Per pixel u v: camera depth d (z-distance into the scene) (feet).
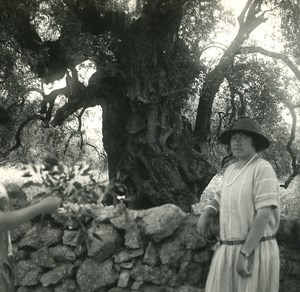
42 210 8.25
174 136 40.24
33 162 9.32
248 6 45.62
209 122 45.47
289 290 13.69
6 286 8.41
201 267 13.70
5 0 39.78
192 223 13.94
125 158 40.09
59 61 42.83
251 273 10.73
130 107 40.70
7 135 47.60
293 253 13.92
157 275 13.67
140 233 13.92
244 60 46.21
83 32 41.04
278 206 10.91
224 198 11.38
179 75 40.81
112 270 13.79
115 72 40.83
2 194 8.43
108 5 38.93
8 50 39.70
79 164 9.39
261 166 11.06
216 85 44.47
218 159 56.75
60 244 14.07
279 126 53.98
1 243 8.51
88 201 9.37
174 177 38.06
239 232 10.98
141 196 38.22
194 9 44.16
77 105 43.70
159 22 37.88
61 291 13.91
